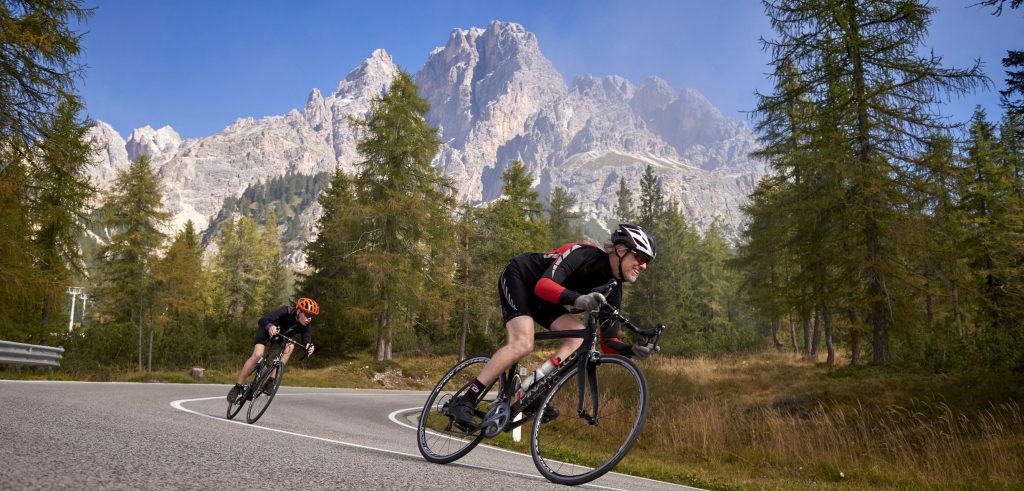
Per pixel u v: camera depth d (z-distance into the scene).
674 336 51.94
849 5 19.08
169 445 3.06
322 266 35.12
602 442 3.21
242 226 73.12
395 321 30.36
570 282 3.45
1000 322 21.09
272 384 6.58
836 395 12.35
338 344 33.66
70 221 19.66
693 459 8.68
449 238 31.83
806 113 20.34
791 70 20.11
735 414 11.23
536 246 41.28
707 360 31.89
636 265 3.34
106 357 25.33
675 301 55.34
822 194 19.73
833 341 26.31
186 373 24.05
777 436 9.10
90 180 20.09
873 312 19.25
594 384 3.35
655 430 10.11
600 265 3.39
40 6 13.84
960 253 19.77
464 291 35.69
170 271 29.44
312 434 5.20
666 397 12.91
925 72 17.92
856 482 7.24
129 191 30.41
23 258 16.19
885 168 18.59
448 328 41.25
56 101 14.31
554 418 3.50
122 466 2.29
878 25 18.98
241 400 6.78
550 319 3.60
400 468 2.99
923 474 7.50
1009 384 10.45
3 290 15.61
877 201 18.67
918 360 16.41
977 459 7.75
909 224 18.14
